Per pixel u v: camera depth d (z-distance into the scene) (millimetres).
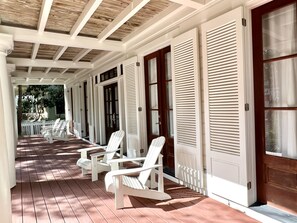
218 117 3252
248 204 2930
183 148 3982
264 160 2936
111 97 8023
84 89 10938
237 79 2951
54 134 10523
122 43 5754
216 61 3236
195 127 3684
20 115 13758
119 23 4184
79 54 6914
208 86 3385
